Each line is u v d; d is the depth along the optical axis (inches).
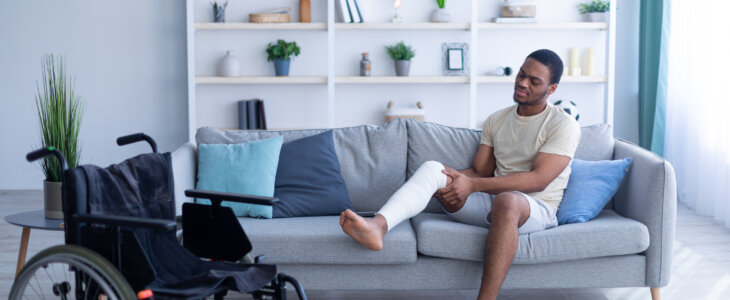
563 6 187.5
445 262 94.0
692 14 170.2
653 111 188.9
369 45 189.5
